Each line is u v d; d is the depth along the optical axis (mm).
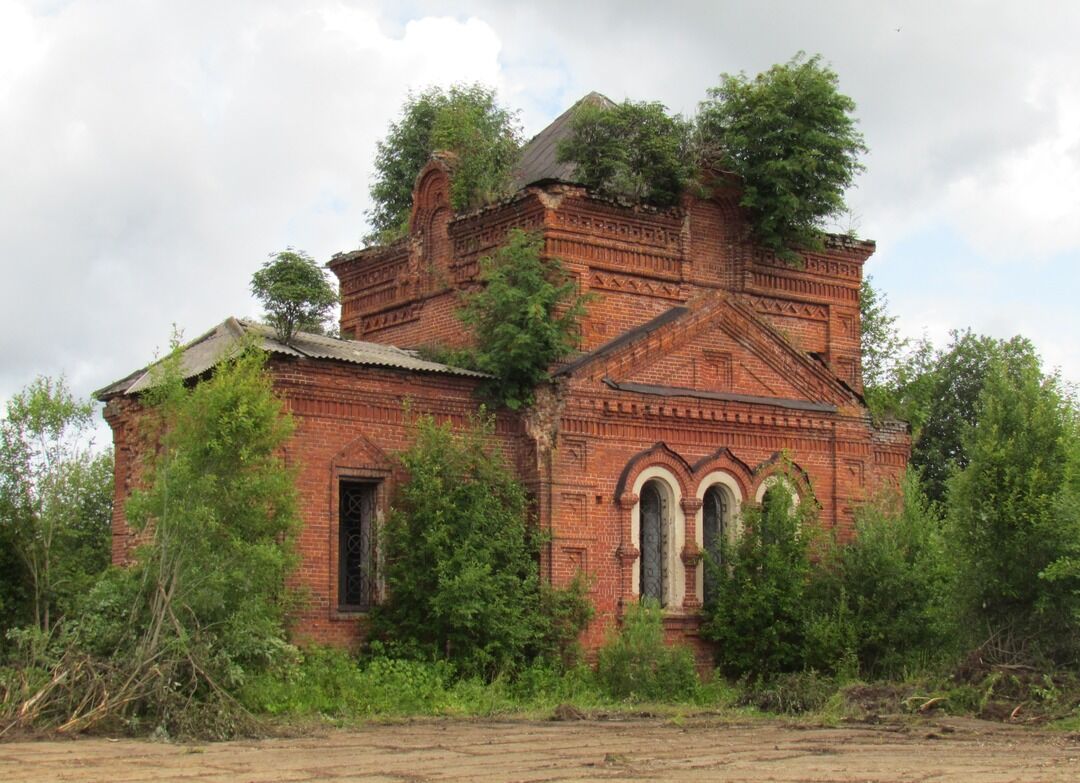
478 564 26172
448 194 32375
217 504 22188
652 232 31484
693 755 18219
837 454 33031
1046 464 27297
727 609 29906
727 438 31344
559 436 28625
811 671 27859
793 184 31953
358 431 26828
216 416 22359
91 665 20609
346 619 26250
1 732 19172
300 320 27672
